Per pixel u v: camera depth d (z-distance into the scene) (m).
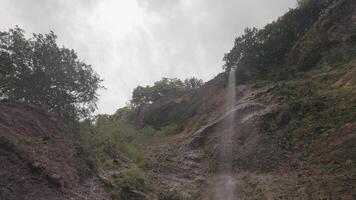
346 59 20.30
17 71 13.43
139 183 12.23
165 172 15.08
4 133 9.76
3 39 13.39
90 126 14.88
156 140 23.22
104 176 11.44
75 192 9.48
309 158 12.34
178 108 31.16
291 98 17.73
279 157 13.53
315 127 13.96
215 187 13.34
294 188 10.86
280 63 28.25
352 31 21.69
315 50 23.47
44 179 8.98
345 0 23.94
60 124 13.26
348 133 12.16
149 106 34.47
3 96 13.19
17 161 8.87
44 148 10.63
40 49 13.90
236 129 17.88
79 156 11.68
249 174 13.53
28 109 12.62
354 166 10.37
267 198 10.89
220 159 15.91
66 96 14.30
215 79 30.67
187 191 13.20
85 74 14.77
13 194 7.72
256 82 25.31
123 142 16.91
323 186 10.20
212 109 25.30
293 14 30.20
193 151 18.19
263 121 16.70
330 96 15.90
